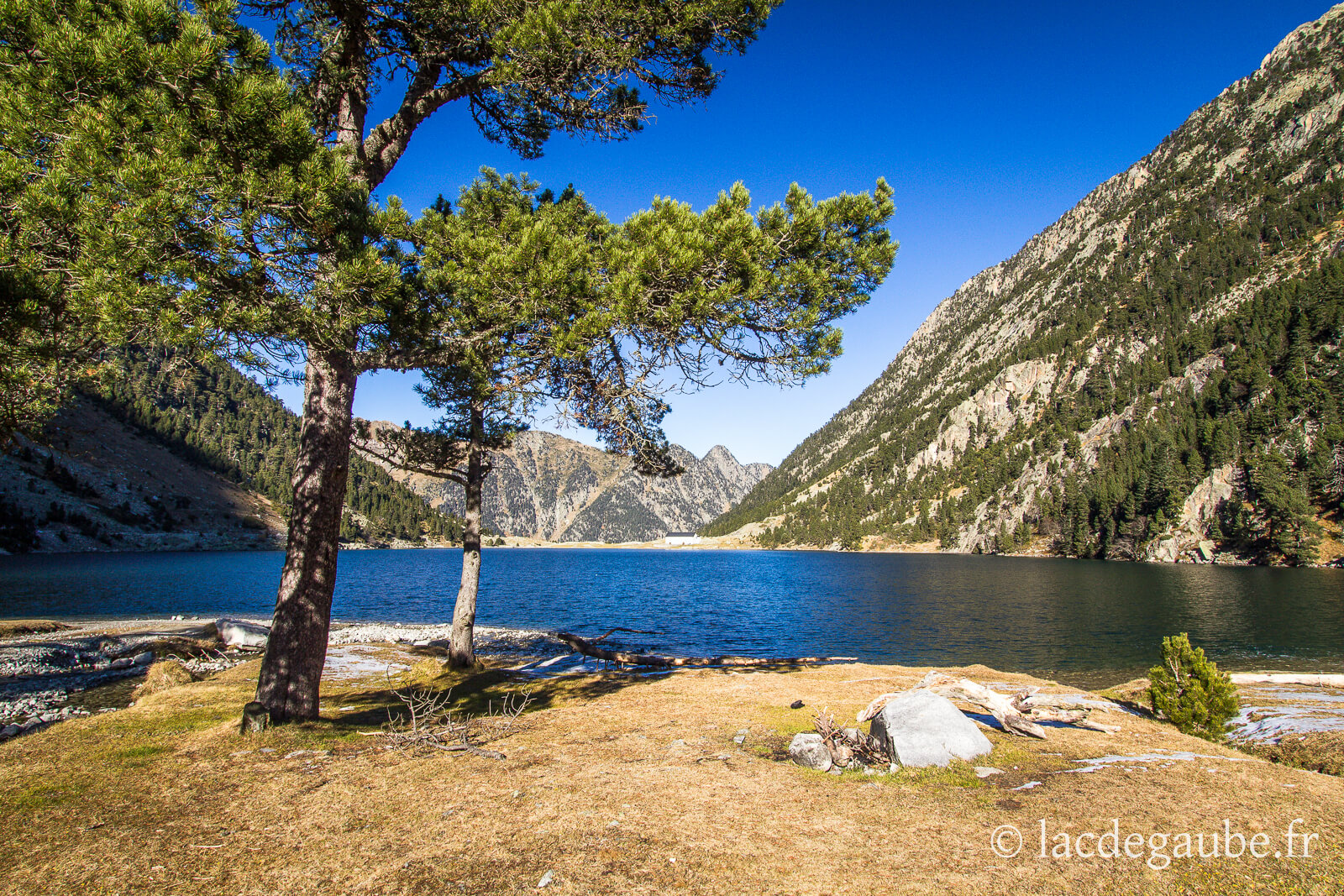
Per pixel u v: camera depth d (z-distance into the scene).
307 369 9.12
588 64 8.88
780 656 26.81
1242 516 96.94
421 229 10.75
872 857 5.20
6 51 5.72
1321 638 32.28
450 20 8.80
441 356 9.45
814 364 9.44
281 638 9.16
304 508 9.12
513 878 4.77
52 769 7.37
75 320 6.43
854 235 9.52
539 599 55.84
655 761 8.16
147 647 21.64
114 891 4.55
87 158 5.42
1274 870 4.89
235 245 6.08
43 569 74.06
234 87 5.95
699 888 4.62
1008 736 9.44
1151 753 8.45
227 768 7.39
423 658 20.06
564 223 11.46
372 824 5.87
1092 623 38.25
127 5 5.72
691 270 8.22
